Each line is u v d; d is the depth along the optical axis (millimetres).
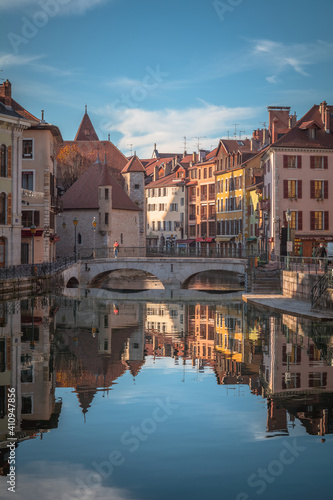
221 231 94125
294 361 21219
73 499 10594
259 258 54344
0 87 52750
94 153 99062
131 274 88125
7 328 27812
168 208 113125
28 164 60750
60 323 29906
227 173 91688
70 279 61156
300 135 64562
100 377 18703
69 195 85875
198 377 18812
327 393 16844
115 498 10641
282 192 63281
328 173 64000
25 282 45094
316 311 32781
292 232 50688
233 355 22359
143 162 136375
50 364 20359
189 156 118625
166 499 10641
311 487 11039
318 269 37000
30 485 11117
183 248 69625
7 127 51500
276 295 43656
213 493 10836
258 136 94375
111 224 84625
